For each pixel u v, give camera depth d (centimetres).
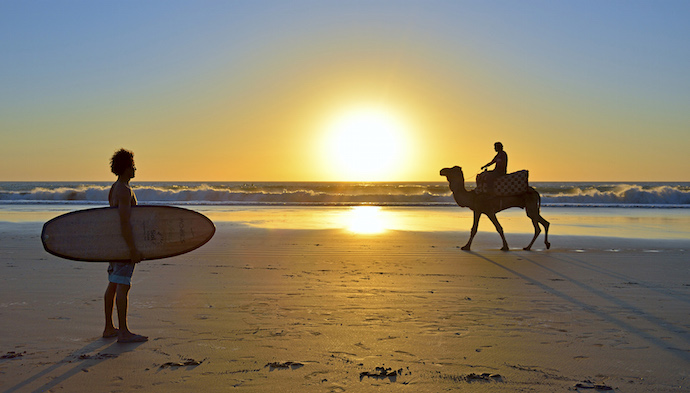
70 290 707
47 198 4094
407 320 561
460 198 1202
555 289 733
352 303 639
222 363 427
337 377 398
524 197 1196
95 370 409
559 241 1374
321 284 761
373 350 461
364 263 967
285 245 1234
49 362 427
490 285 761
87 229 480
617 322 556
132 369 412
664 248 1224
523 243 1332
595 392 373
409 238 1416
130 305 626
